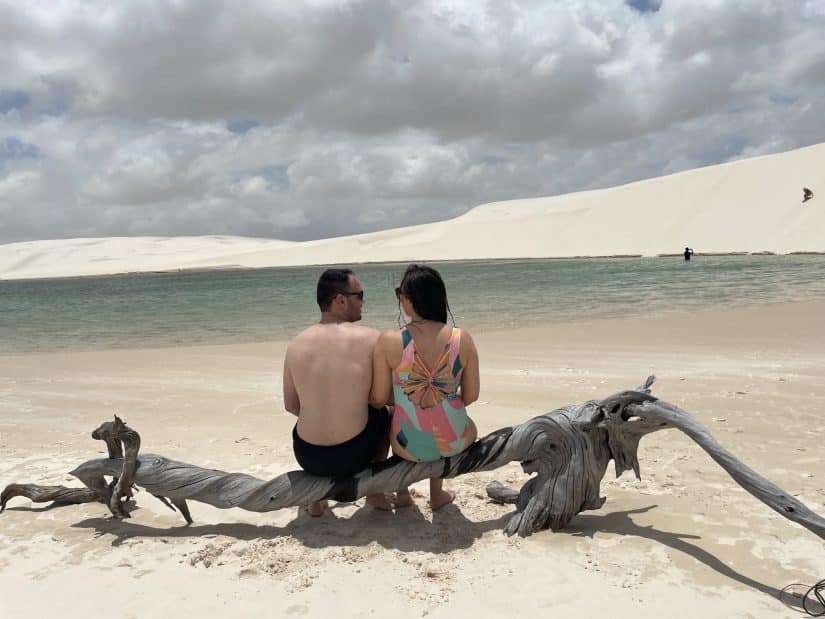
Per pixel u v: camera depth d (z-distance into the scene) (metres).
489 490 3.47
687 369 6.89
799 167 56.59
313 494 3.12
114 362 8.66
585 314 13.28
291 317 16.27
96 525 3.27
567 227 66.19
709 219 55.62
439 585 2.55
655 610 2.31
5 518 3.38
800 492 3.37
